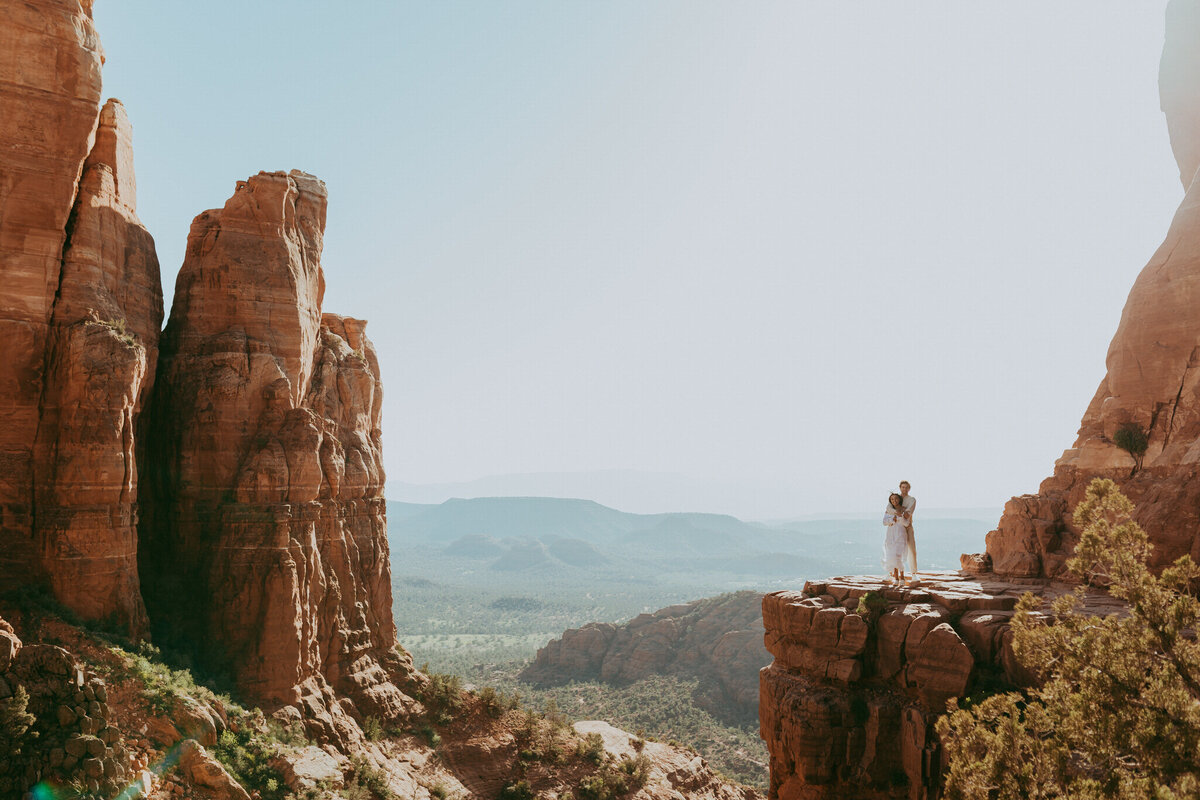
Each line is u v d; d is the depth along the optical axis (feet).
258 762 93.56
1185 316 92.48
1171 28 119.55
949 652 74.84
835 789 81.15
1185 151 116.16
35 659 63.31
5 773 57.26
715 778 184.85
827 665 83.56
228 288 126.21
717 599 492.13
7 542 92.73
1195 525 75.00
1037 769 47.62
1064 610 52.70
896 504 92.89
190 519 118.93
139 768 73.67
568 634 490.49
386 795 111.86
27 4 97.19
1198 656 43.88
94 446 95.45
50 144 98.53
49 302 98.37
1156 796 38.88
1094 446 98.27
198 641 112.88
